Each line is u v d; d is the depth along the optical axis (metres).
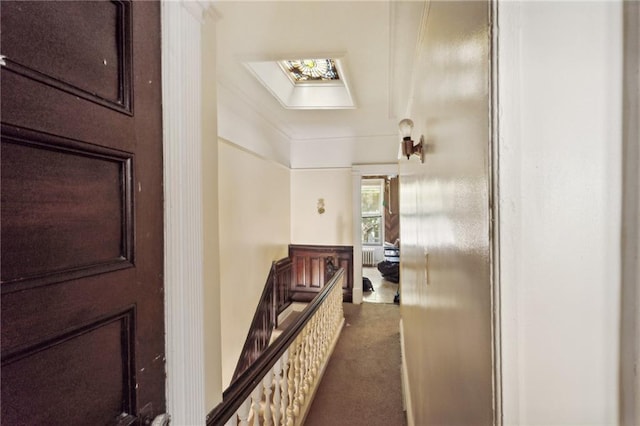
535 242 0.40
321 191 5.21
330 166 5.18
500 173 0.40
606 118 0.39
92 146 0.60
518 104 0.40
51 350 0.53
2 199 0.46
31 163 0.49
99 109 0.62
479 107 0.49
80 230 0.58
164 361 0.80
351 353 3.37
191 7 0.90
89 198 0.60
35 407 0.50
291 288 5.16
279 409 1.77
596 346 0.39
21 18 0.48
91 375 0.60
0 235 0.45
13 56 0.47
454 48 0.70
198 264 0.93
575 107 0.39
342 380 2.84
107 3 0.64
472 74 0.53
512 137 0.40
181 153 0.86
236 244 3.27
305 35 2.04
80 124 0.58
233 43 2.14
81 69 0.58
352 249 5.12
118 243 0.67
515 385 0.40
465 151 0.59
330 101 3.54
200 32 0.95
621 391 0.39
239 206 3.35
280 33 2.02
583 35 0.39
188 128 0.89
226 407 1.15
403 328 2.97
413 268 1.89
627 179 0.38
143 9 0.74
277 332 4.35
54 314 0.53
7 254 0.46
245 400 1.35
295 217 5.30
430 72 1.12
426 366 1.27
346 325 4.18
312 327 2.62
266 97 3.30
